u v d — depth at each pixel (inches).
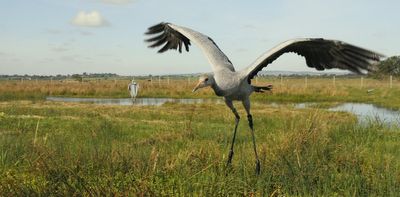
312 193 229.8
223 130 479.2
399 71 1781.5
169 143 391.5
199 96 1326.3
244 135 450.6
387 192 227.1
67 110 698.8
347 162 282.2
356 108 930.1
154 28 269.4
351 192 232.1
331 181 244.5
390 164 275.7
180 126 520.1
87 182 223.5
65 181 219.0
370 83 1768.0
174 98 1289.4
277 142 338.3
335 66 202.2
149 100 1206.3
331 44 196.4
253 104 968.3
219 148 336.5
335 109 884.0
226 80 226.8
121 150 296.0
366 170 268.5
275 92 1245.7
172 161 264.1
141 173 244.7
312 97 1205.7
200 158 282.5
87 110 705.6
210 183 224.4
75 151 300.2
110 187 211.5
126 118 614.2
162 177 237.5
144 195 206.7
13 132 447.5
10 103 844.6
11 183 226.2
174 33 272.8
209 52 239.1
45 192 211.3
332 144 332.2
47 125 509.7
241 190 226.2
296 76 3068.4
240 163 273.6
